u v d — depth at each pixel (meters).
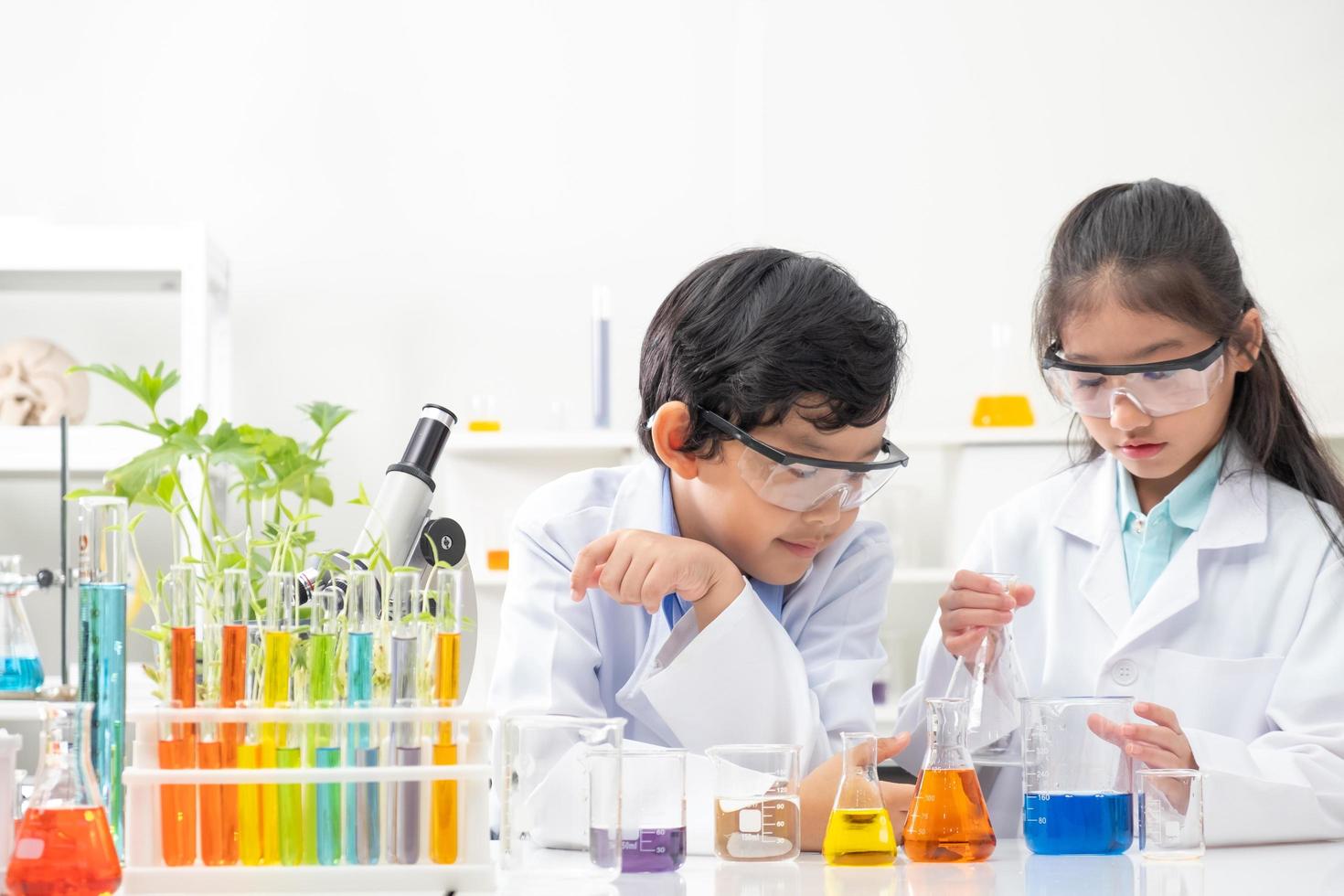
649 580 1.32
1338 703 1.56
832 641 1.54
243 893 1.02
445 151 3.79
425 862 1.04
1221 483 1.75
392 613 1.08
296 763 1.04
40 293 3.59
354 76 3.79
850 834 1.14
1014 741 1.31
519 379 3.76
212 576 1.13
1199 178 3.82
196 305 3.28
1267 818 1.29
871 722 1.49
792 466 1.29
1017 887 1.02
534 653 1.41
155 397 1.25
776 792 1.16
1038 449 3.38
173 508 1.20
